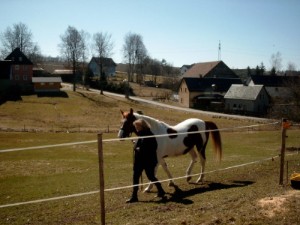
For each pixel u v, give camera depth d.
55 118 56.97
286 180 11.79
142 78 128.38
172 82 115.69
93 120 57.59
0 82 78.62
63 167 21.91
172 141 11.37
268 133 43.69
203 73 106.62
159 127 11.08
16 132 42.25
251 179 12.68
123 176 16.61
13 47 109.50
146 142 10.41
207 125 12.88
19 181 17.17
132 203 9.95
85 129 48.19
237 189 10.77
